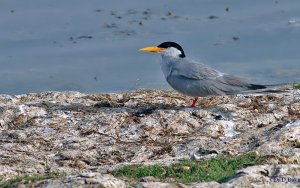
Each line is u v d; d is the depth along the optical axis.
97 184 10.45
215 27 22.83
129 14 23.80
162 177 11.30
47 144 13.31
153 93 16.20
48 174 11.70
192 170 11.52
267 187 10.48
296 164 11.26
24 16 23.72
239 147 12.84
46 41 22.25
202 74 14.77
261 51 21.23
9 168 12.12
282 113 14.33
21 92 19.58
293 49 21.27
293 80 18.98
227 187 10.48
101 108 15.09
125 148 13.14
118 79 19.92
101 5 24.53
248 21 23.14
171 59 15.34
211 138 13.34
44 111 14.81
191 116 14.25
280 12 23.70
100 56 21.25
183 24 23.05
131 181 10.87
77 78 20.16
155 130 13.76
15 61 21.27
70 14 23.84
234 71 19.95
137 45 21.66
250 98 15.30
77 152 12.86
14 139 13.53
